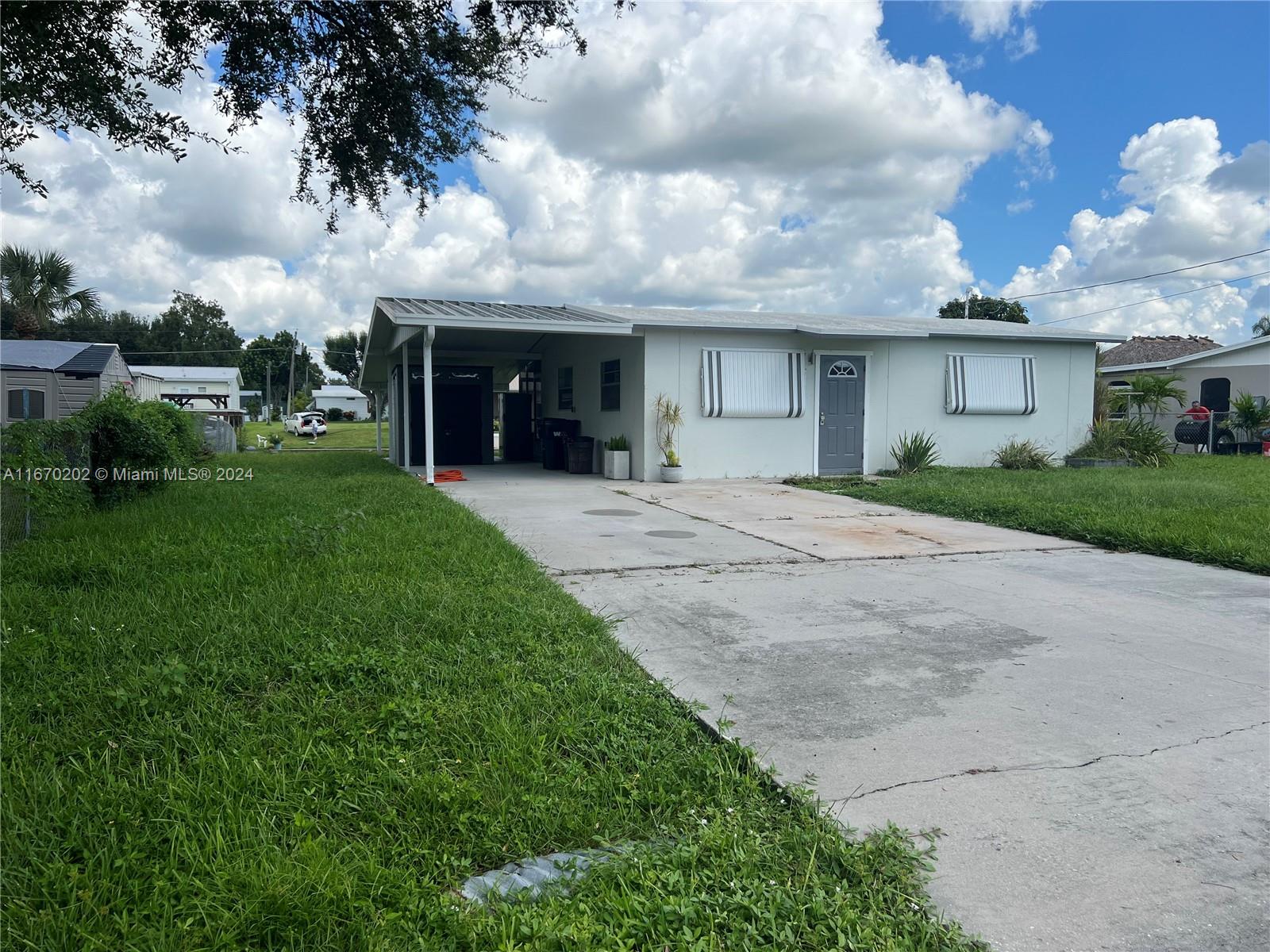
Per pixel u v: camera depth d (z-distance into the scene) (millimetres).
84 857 2262
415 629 4348
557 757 2994
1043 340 16047
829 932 2088
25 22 5324
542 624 4547
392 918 2043
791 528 9000
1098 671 4234
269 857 2258
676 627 5008
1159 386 21344
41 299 33438
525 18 6543
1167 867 2467
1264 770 3115
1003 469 15242
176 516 8148
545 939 2010
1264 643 4762
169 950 1903
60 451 7992
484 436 18562
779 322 15133
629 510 10258
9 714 3127
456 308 13820
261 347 85750
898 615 5344
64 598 4824
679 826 2607
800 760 3156
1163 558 7406
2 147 6223
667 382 13836
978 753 3240
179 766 2791
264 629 4191
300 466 17406
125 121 6281
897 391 15359
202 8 5973
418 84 6742
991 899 2301
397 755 2875
